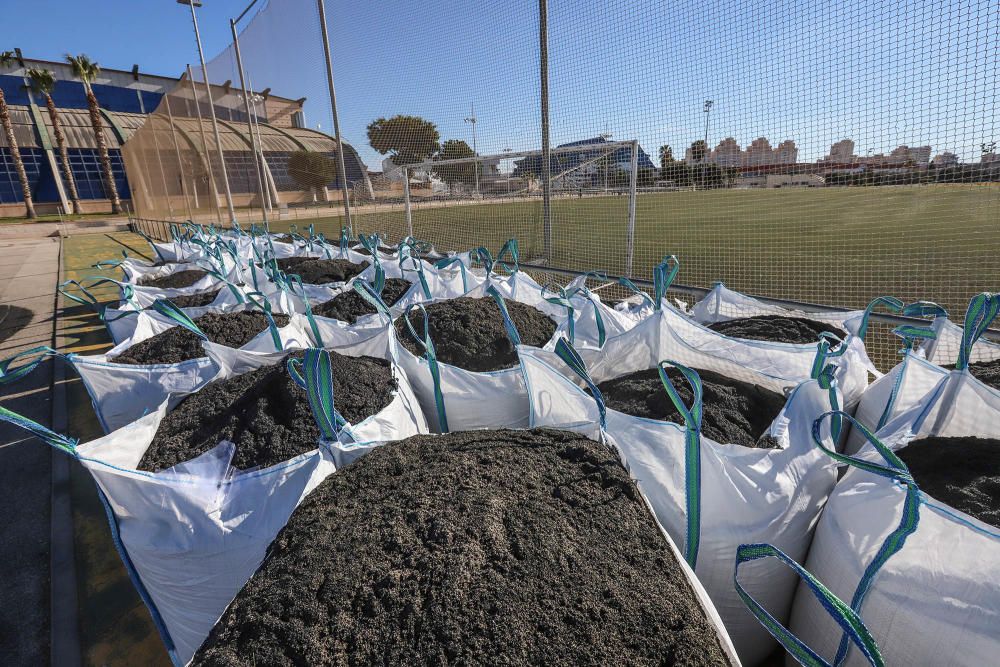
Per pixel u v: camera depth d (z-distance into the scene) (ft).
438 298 14.24
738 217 41.68
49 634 7.54
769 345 8.11
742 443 6.02
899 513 4.37
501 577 3.88
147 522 5.49
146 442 6.97
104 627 7.61
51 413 14.98
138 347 10.74
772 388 7.30
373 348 9.76
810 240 32.35
